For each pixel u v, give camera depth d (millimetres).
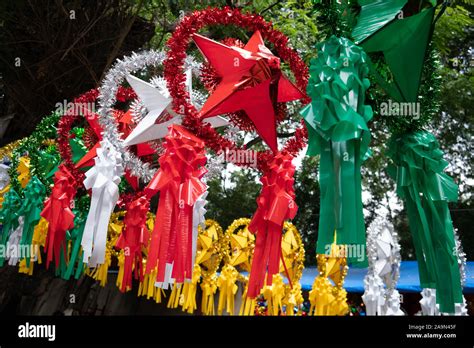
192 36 3373
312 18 7441
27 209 5199
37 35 6000
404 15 3002
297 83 3438
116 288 8000
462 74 9531
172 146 3213
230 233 5195
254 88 3287
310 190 12328
